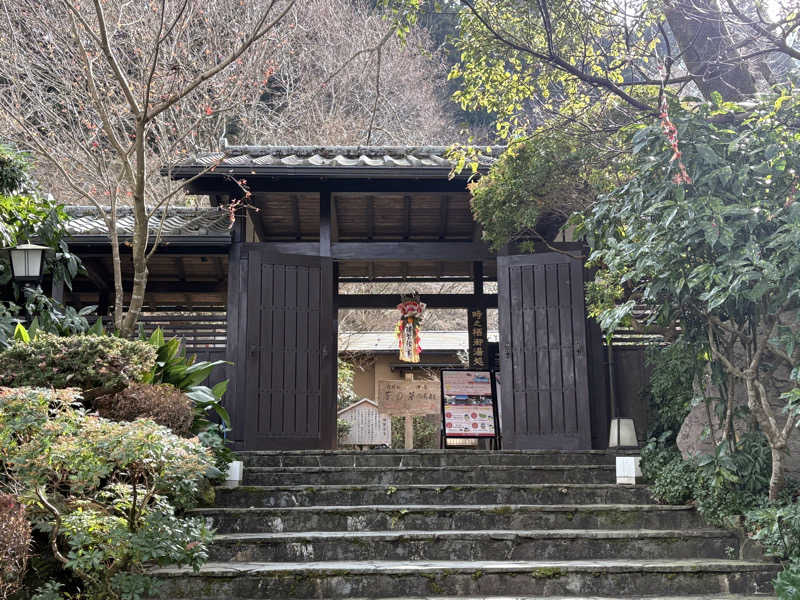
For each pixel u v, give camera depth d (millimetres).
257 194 9484
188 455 4527
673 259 5746
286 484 7020
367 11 18906
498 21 6359
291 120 17141
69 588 4840
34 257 7430
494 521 6062
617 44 6582
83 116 12938
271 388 8734
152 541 4387
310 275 9141
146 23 12156
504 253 9242
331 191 9227
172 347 7227
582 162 7301
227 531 5953
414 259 9414
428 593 5016
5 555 3834
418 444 16344
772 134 5527
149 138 15117
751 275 5211
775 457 5617
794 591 4520
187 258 10508
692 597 5004
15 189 7797
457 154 7418
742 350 6445
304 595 4949
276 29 13867
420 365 16703
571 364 8820
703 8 6461
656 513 6105
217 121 14797
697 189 5648
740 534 5660
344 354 16391
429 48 19625
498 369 11469
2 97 11867
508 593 5047
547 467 7191
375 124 18359
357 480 7086
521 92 6824
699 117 5707
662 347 8508
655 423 8820
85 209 10156
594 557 5617
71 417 4379
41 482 4270
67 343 6059
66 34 11742
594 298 7934
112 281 11172
